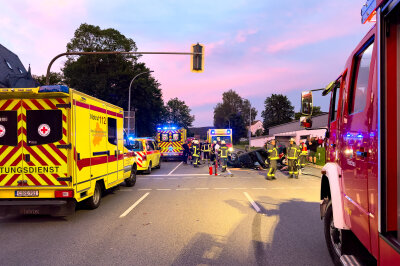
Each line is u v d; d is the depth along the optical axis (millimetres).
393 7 2090
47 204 6074
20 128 6234
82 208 7574
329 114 4859
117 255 4406
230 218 6527
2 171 6230
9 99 6246
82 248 4723
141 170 15312
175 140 25672
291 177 13719
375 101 2521
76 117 6371
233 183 12125
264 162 18219
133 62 48812
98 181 7816
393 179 2230
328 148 4699
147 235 5375
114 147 8852
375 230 2480
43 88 5832
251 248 4676
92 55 44375
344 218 3637
